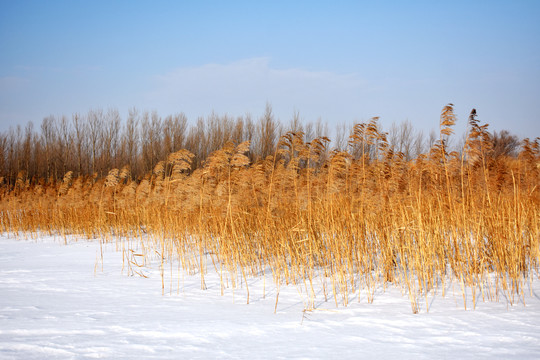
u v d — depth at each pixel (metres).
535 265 8.39
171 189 12.83
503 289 7.23
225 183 10.10
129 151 45.53
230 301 7.11
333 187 9.55
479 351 4.39
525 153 10.33
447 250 8.11
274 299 7.23
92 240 16.16
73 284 8.53
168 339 5.00
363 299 7.04
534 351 4.34
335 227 8.70
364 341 4.85
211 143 42.94
